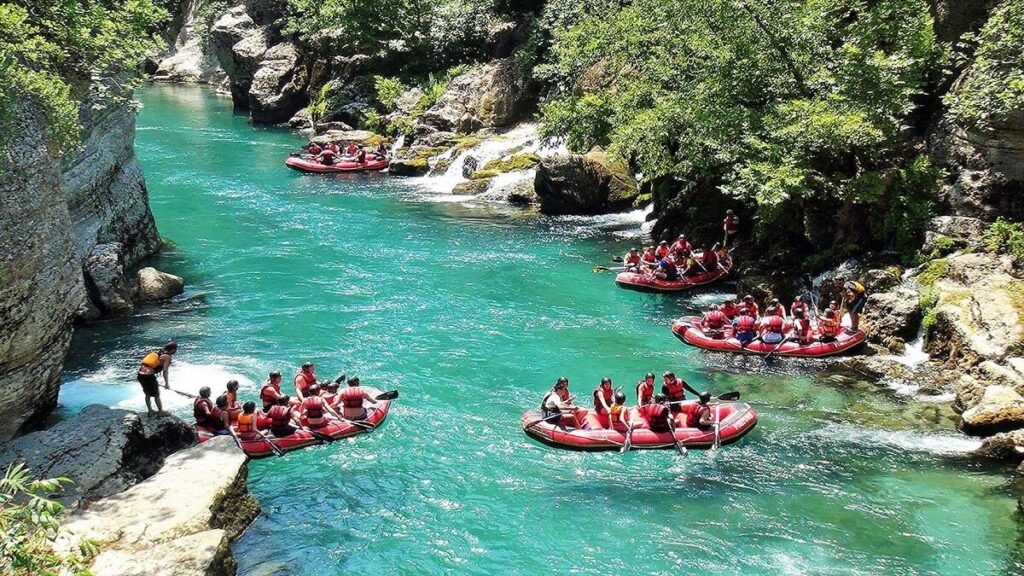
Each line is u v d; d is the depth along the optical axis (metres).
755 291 21.16
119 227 23.20
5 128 12.71
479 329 20.03
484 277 23.70
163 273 21.97
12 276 12.48
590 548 12.10
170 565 10.29
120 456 12.62
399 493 13.49
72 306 14.45
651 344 19.34
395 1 48.12
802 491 13.52
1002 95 17.28
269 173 37.66
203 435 14.48
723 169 23.92
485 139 38.53
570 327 20.27
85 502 11.67
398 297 22.03
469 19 47.56
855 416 15.89
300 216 30.14
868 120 20.25
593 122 30.17
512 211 31.30
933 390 16.66
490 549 12.08
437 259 25.25
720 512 12.98
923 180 20.56
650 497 13.40
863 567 11.63
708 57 24.16
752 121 21.91
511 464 14.38
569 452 14.80
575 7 37.25
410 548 12.07
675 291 22.73
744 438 15.19
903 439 15.02
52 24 17.48
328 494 13.45
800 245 22.30
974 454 14.47
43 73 15.09
